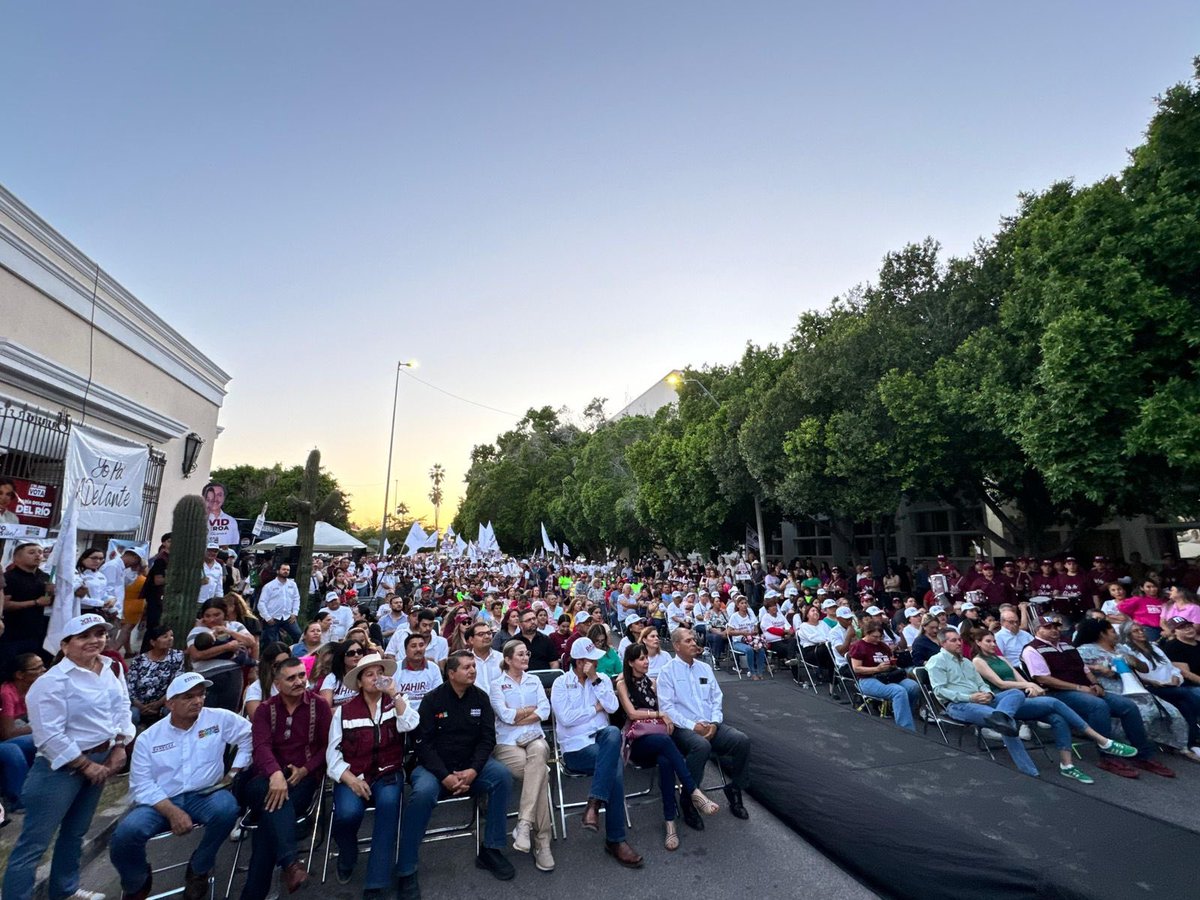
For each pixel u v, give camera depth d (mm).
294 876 4273
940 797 5266
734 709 8305
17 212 8219
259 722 4598
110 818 5367
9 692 5316
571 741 5500
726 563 28141
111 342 10414
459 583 20156
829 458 15562
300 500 14695
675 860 4805
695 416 26062
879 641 8578
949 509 21703
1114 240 9148
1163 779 6121
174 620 7609
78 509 7809
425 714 4961
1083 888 3777
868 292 17406
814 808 5102
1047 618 7297
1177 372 8852
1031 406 10203
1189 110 8805
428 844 5121
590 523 40594
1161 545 15352
